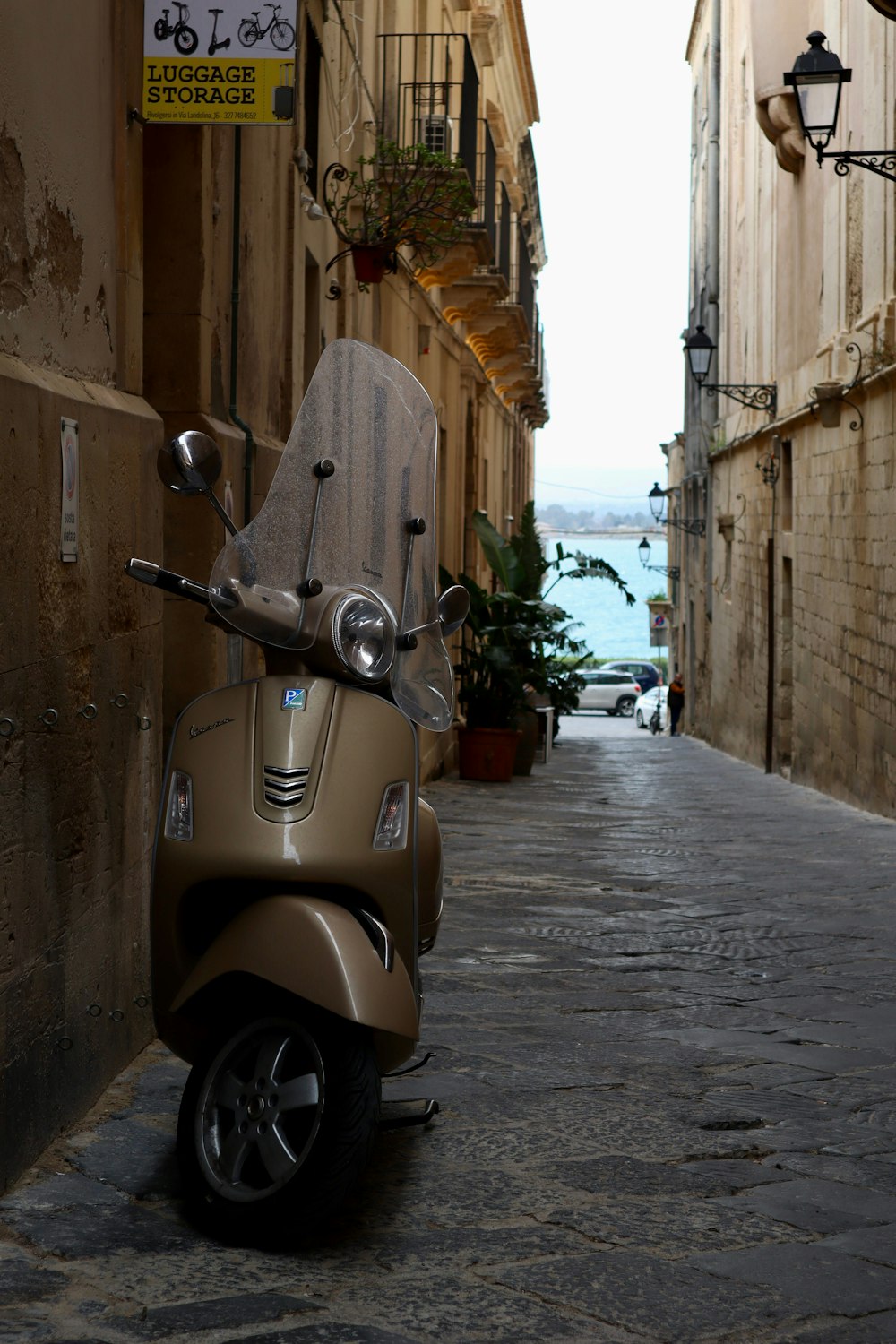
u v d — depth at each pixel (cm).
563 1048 556
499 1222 381
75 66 459
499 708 1941
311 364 1158
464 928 789
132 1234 362
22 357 409
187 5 547
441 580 1953
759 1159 441
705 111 3616
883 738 1537
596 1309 332
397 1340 313
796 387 2186
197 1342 308
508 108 3288
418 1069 520
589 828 1323
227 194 745
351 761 370
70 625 424
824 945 763
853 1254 368
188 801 373
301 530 396
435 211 1309
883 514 1558
